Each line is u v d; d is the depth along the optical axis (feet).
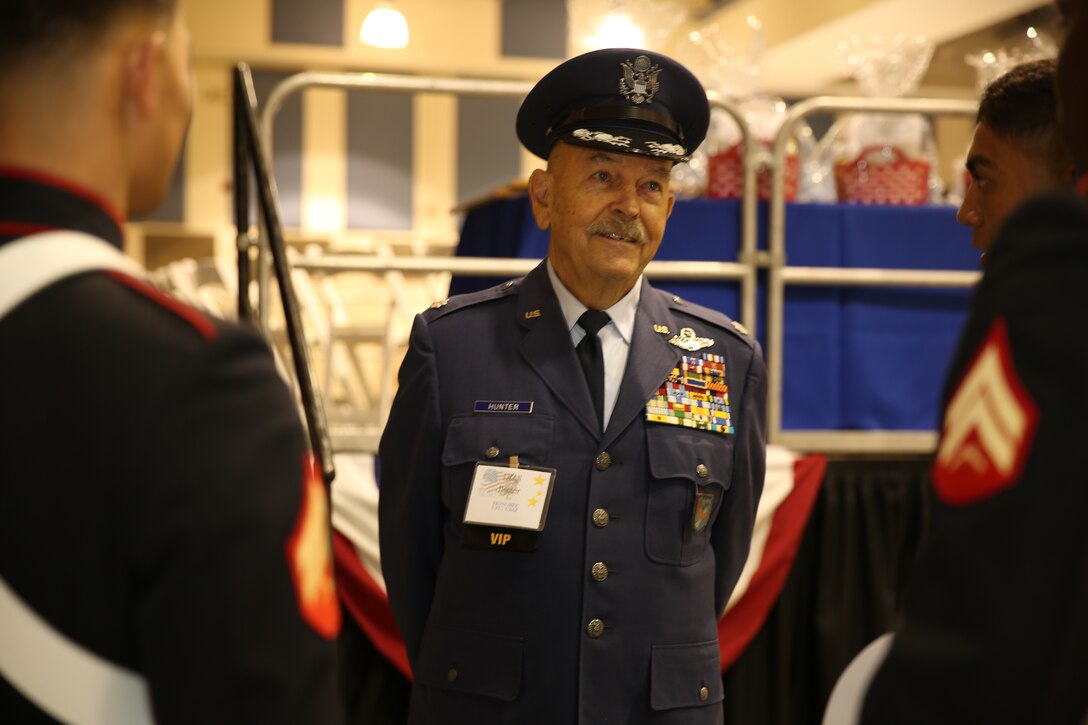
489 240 9.81
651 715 5.37
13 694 2.33
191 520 2.35
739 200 9.36
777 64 25.86
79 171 2.61
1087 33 2.60
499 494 5.48
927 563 2.37
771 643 8.98
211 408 2.46
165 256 26.40
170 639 2.32
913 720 2.27
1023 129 4.75
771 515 8.82
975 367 2.40
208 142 26.45
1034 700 2.08
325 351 13.37
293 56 26.43
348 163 27.37
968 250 9.68
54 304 2.46
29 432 2.36
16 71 2.56
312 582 2.55
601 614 5.41
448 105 27.71
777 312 9.25
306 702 2.46
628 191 5.73
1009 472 2.19
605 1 10.90
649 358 5.84
